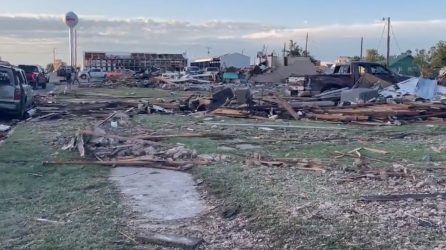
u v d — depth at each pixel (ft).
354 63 97.81
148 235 20.13
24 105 61.98
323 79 97.96
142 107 70.95
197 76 195.52
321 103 72.49
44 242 19.30
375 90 78.33
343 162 34.71
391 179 28.89
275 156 36.91
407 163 34.58
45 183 28.35
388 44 209.05
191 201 25.22
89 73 219.20
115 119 57.31
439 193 25.14
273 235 19.92
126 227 21.24
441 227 20.22
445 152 39.29
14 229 20.66
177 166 32.58
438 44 230.48
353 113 62.64
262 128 54.44
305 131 52.65
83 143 38.50
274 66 206.39
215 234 20.59
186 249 19.04
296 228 20.03
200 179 28.99
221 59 318.86
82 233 20.27
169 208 24.07
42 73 146.92
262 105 69.92
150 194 26.43
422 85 87.15
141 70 267.80
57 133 47.65
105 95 112.98
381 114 62.08
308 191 25.40
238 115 65.10
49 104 76.18
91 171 31.45
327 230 19.72
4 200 24.82
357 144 43.83
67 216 22.53
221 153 37.81
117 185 28.19
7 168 31.89
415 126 57.72
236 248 19.13
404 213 21.84
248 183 27.12
